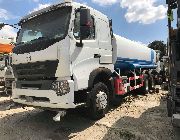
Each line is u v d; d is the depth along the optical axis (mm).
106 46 6730
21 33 6348
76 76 5359
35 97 5566
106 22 6801
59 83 5109
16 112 7832
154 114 6973
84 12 5121
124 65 8531
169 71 4945
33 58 5547
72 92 5121
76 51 5434
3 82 11812
